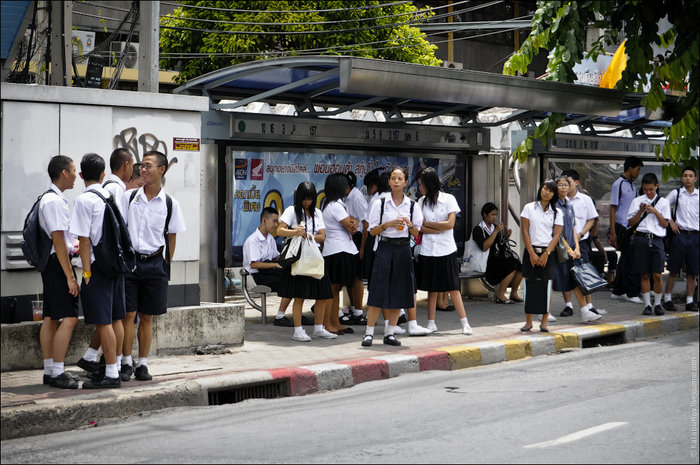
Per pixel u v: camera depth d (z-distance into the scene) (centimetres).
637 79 1303
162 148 936
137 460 556
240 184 1238
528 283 1101
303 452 567
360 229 1198
